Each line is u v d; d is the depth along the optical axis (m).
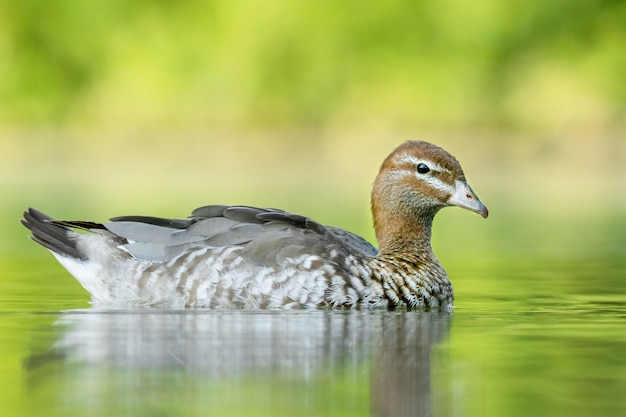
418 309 11.13
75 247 11.45
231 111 31.44
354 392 7.40
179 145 31.00
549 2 31.39
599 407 7.08
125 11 32.19
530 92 31.34
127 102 31.72
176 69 31.67
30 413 6.85
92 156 30.86
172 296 10.98
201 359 8.34
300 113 31.42
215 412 6.88
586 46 31.59
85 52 32.16
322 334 9.41
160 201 21.47
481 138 30.92
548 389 7.53
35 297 11.59
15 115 31.91
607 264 14.67
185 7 32.06
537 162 30.27
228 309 10.84
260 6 31.38
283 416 6.82
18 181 26.67
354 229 17.39
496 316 10.59
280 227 11.15
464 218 22.69
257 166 30.08
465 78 31.41
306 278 10.89
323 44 31.48
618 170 29.81
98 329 9.54
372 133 31.02
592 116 30.88
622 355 8.61
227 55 31.53
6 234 17.97
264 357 8.42
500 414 6.93
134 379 7.70
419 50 31.61
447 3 31.38
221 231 11.10
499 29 31.38
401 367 8.14
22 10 32.72
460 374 7.95
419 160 11.80
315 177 27.72
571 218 20.78
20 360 8.27
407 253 11.66
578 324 10.06
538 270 14.06
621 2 31.81
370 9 31.45
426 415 6.89
